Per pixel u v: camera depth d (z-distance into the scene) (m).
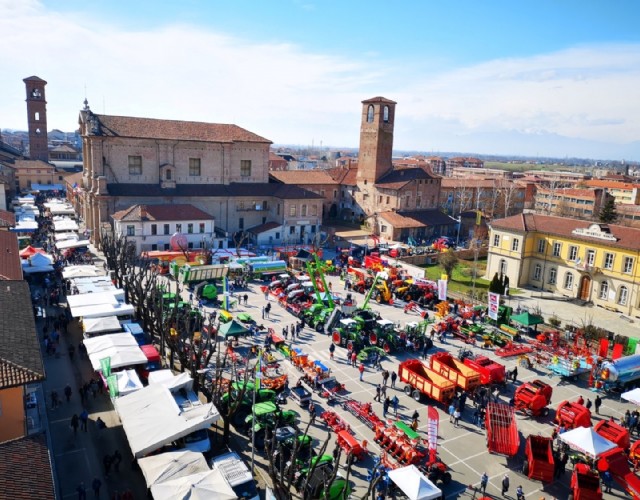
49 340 43.22
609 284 62.34
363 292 66.38
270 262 72.69
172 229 82.88
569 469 31.70
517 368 44.97
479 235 101.31
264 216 100.94
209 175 96.31
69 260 73.00
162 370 35.41
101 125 87.00
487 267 76.44
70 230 88.94
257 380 34.19
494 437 32.03
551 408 38.72
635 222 122.06
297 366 42.69
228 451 30.59
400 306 62.44
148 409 29.39
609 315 60.34
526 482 29.95
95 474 28.61
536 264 71.06
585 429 31.20
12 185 135.62
